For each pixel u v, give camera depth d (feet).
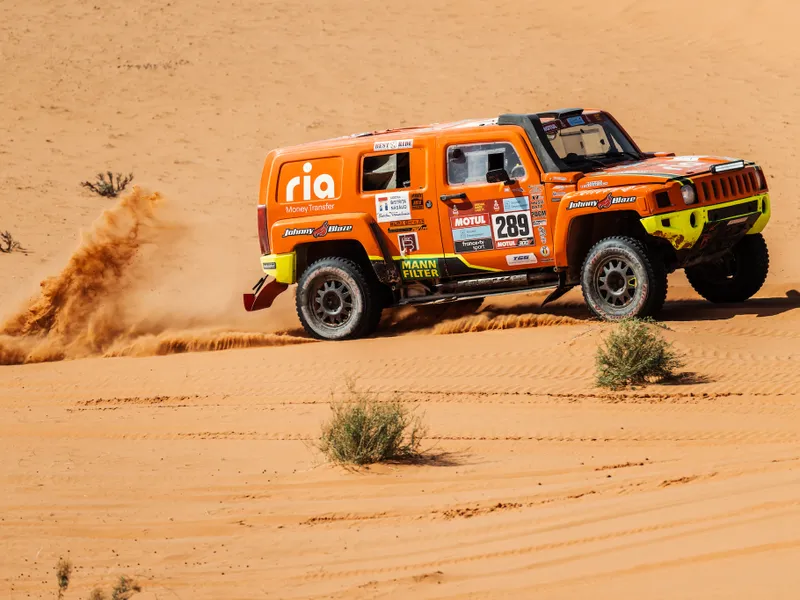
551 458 106.01
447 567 78.74
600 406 122.93
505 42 540.11
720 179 153.38
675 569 69.92
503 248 160.97
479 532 85.87
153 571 85.35
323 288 172.96
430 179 164.35
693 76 452.35
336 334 171.83
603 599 66.95
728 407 117.19
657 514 82.28
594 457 104.88
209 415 136.26
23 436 133.59
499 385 135.03
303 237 171.94
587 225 159.74
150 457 119.34
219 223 305.53
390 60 518.78
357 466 108.37
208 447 121.90
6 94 478.59
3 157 394.73
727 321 152.87
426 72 496.23
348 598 74.38
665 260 159.02
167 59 528.63
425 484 101.55
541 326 162.09
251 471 110.83
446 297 166.81
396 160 167.12
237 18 598.75
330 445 112.47
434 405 130.21
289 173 174.19
